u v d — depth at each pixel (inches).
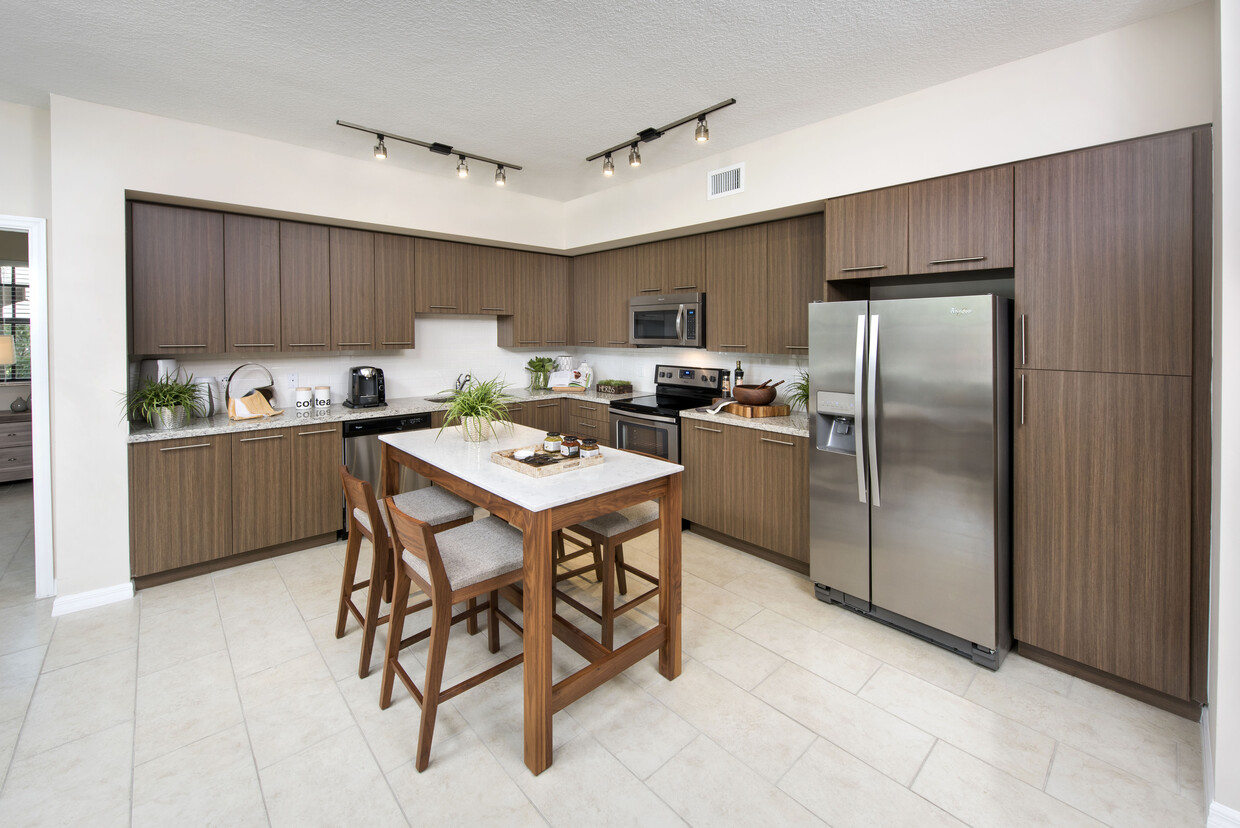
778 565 132.0
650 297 168.1
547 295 193.3
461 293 171.0
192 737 74.5
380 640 98.6
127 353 114.3
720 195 135.3
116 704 80.7
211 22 80.6
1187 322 74.4
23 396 197.9
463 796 65.7
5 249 191.0
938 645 97.1
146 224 119.6
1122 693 83.9
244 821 62.0
